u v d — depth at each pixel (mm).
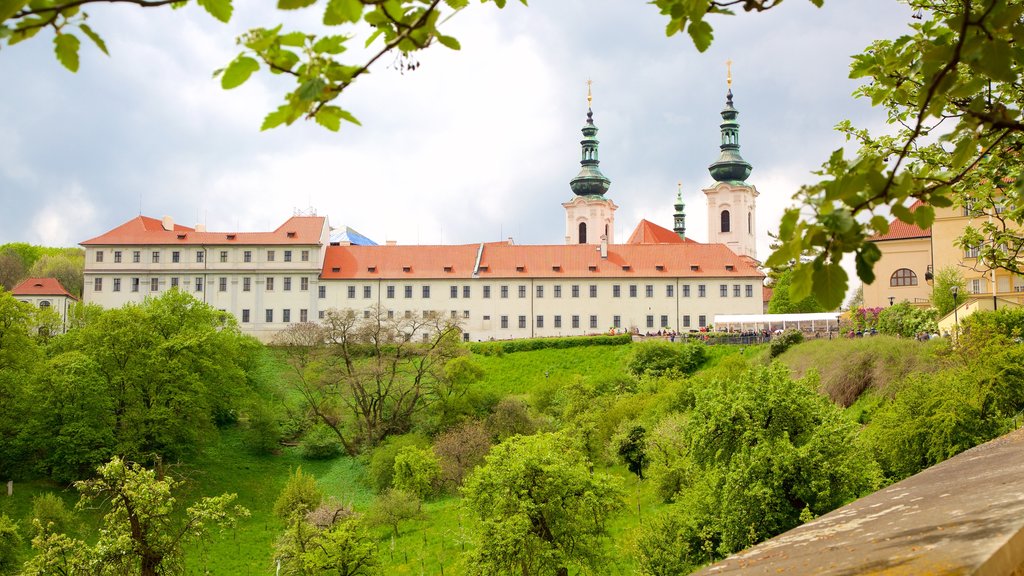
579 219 150750
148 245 116625
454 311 116812
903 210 4676
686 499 36188
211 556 54781
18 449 63250
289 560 44469
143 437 65250
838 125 12523
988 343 38906
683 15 5180
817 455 30906
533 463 38156
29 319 63469
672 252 119688
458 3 4508
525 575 36500
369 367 80625
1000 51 4969
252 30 4082
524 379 94750
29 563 33000
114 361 67062
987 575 3197
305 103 4285
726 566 4504
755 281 115625
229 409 79500
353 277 116875
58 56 3916
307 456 77750
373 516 58188
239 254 116938
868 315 77375
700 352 91562
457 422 76688
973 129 5883
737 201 145875
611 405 73312
